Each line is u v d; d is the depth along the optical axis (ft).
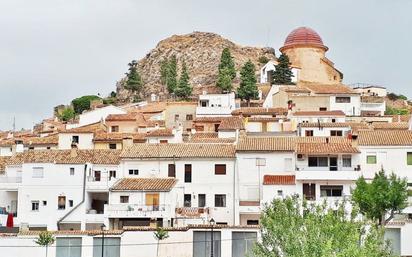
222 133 344.28
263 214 174.19
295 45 540.11
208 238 222.07
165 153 285.43
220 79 536.42
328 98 411.54
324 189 264.11
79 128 374.43
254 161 279.08
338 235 143.64
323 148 274.36
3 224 271.69
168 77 595.88
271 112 390.83
